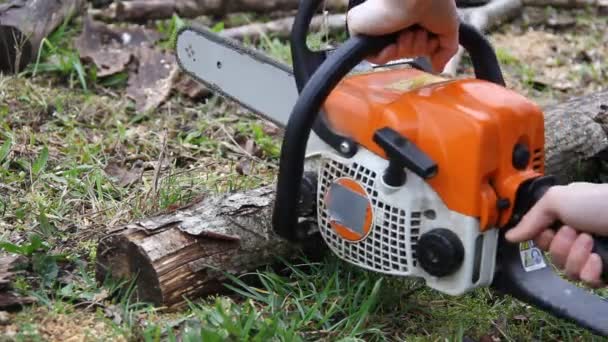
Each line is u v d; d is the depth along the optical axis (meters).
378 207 1.66
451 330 1.78
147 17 3.02
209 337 1.63
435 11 1.63
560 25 3.48
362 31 1.64
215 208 1.83
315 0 1.71
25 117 2.37
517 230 1.62
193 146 2.34
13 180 2.11
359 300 1.81
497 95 1.65
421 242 1.64
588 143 2.25
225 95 1.97
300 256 1.88
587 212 1.57
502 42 3.27
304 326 1.74
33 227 1.96
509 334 1.79
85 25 2.75
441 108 1.62
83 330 1.71
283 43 3.03
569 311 1.64
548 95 2.85
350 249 1.71
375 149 1.66
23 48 2.55
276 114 1.88
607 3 3.66
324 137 1.71
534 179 1.63
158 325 1.70
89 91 2.55
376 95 1.68
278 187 1.69
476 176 1.60
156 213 1.97
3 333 1.69
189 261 1.77
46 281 1.81
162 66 2.66
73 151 2.25
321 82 1.64
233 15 3.16
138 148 2.31
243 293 1.79
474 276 1.64
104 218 2.02
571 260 1.59
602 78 3.04
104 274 1.81
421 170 1.61
